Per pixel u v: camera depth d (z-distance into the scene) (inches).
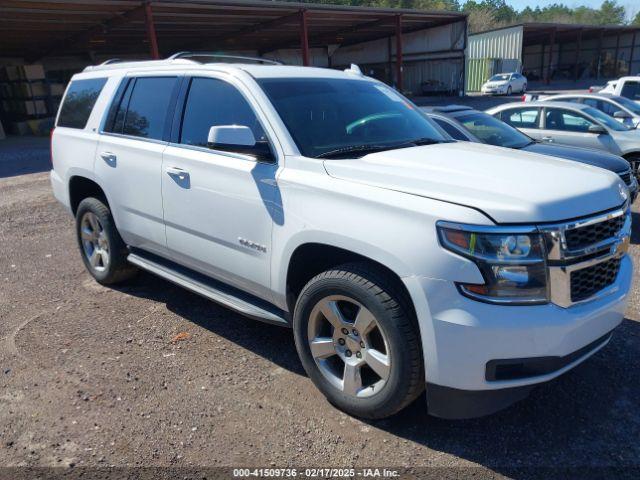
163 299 189.3
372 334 116.1
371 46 1519.4
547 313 100.0
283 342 157.5
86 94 201.2
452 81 1350.9
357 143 139.9
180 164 151.9
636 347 151.2
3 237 275.7
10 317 175.6
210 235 146.5
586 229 105.1
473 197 103.3
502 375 103.4
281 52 1487.5
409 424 119.7
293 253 124.9
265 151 132.3
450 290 99.7
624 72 2001.7
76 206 212.1
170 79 164.6
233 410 124.9
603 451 110.6
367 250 109.0
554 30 1701.5
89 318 174.2
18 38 917.8
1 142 817.5
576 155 269.3
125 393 131.6
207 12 834.8
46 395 130.8
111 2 708.7
